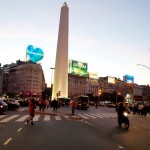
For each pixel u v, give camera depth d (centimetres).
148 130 1831
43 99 3766
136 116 3781
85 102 5634
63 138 1248
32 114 1902
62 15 9169
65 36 9219
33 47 10900
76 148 987
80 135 1384
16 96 16725
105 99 15125
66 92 9244
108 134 1481
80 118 2708
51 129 1628
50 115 3039
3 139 1157
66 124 2016
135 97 10350
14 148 947
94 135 1409
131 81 14250
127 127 1827
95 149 980
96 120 2592
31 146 998
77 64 12294
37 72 16838
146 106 4116
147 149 1032
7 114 2872
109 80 10056
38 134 1362
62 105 7575
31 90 16462
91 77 14538
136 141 1242
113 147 1038
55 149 952
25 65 17125
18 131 1461
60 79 9194
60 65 9219
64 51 9219
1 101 2912
